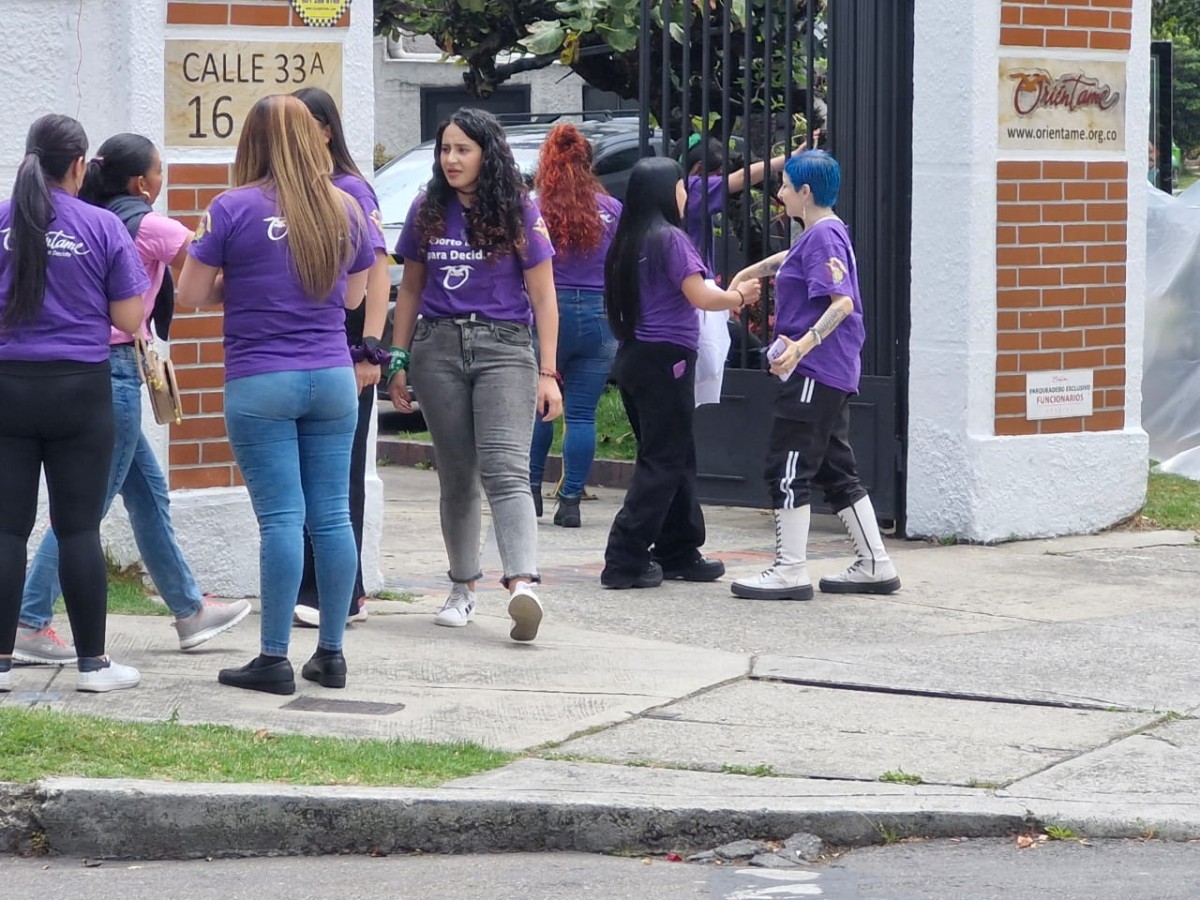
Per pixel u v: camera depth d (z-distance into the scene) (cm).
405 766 1158
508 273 1500
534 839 1093
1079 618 1669
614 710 1312
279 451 1309
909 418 2091
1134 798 1140
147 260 1362
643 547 1778
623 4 2716
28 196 1238
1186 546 2066
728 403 2192
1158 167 3644
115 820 1077
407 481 2572
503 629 1588
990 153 2023
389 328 2619
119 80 1599
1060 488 2106
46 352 1248
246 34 1641
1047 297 2080
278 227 1284
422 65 4909
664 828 1089
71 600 1298
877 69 2078
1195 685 1416
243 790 1088
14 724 1165
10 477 1265
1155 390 2531
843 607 1714
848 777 1167
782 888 1020
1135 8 2111
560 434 2606
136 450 1412
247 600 1681
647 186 1731
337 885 1028
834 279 1664
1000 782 1166
